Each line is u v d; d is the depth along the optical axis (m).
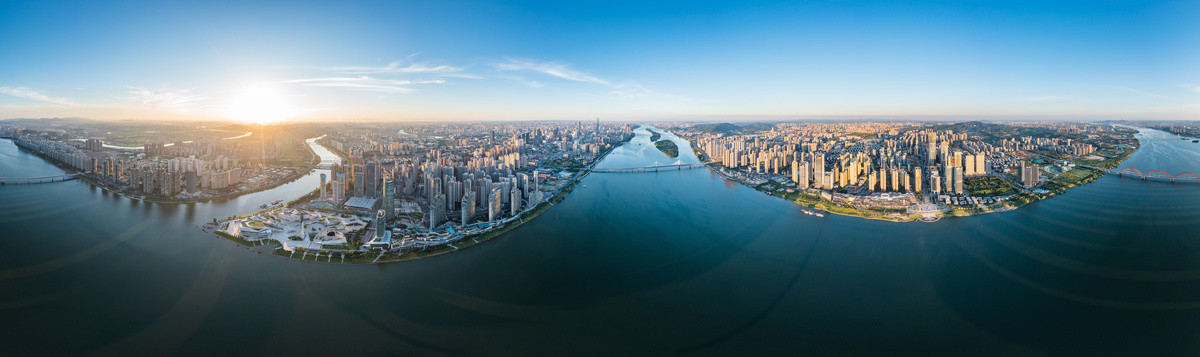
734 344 70.69
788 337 72.56
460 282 90.31
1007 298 84.75
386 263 98.12
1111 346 69.69
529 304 82.19
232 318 75.44
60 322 73.62
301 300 81.44
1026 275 94.44
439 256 102.88
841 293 86.94
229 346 68.06
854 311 80.38
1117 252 106.44
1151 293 85.62
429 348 68.50
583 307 81.38
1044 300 83.62
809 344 70.62
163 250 102.50
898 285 90.38
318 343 69.06
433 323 75.06
